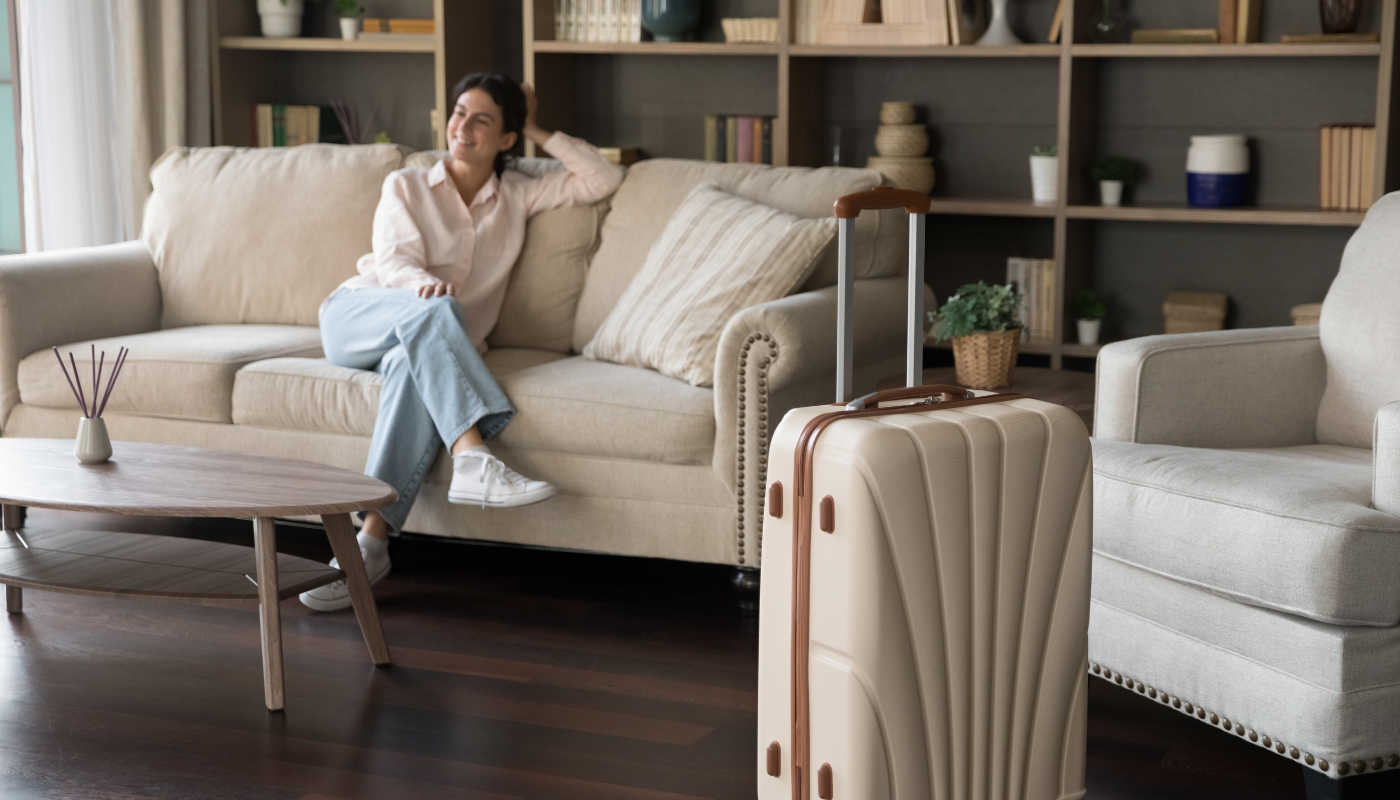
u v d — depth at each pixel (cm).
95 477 230
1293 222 348
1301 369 247
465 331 294
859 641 152
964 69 405
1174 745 215
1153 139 389
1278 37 369
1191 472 196
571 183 337
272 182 357
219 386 304
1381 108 338
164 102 438
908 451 151
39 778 199
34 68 420
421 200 323
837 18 384
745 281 284
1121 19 365
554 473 283
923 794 159
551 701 230
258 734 215
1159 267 397
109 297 343
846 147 420
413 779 200
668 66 435
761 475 267
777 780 164
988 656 162
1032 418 162
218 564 240
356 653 250
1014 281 388
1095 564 215
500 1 445
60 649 249
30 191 425
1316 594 174
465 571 301
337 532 237
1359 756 177
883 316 296
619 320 307
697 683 238
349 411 293
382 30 428
